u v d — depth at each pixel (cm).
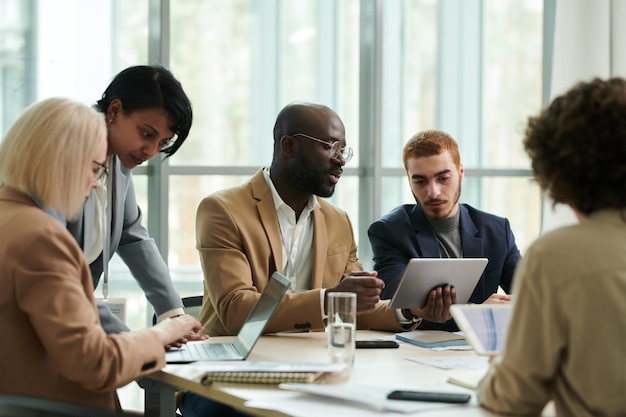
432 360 239
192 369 222
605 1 475
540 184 177
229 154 448
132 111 249
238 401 196
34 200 207
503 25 499
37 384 203
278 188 304
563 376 170
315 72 465
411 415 178
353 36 471
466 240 319
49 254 198
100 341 201
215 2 443
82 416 146
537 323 168
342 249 312
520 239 505
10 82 395
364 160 473
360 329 298
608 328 162
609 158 165
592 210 172
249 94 452
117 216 283
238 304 279
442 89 489
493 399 179
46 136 203
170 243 435
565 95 174
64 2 405
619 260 164
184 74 439
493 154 499
